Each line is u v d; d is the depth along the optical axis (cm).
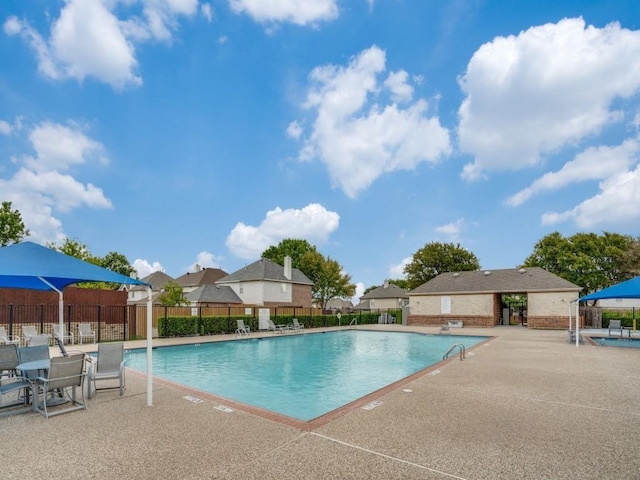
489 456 465
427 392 794
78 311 2520
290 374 1243
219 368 1357
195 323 2241
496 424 584
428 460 454
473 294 3206
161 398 752
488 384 873
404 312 3572
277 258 6156
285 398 927
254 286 4159
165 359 1567
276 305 4228
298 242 6241
